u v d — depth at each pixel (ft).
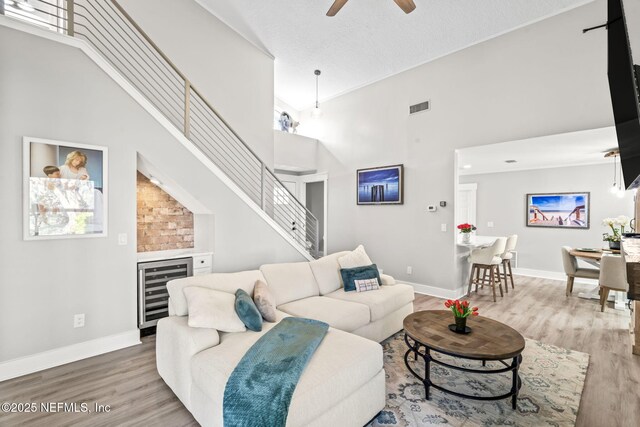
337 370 5.91
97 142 9.49
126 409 6.89
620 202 18.45
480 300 15.51
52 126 8.71
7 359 8.14
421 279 17.01
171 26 14.11
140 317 10.62
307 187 27.96
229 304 7.71
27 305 8.40
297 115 24.20
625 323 12.32
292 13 14.53
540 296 16.20
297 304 10.01
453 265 15.76
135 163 10.29
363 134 19.79
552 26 12.70
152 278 10.91
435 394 7.59
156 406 7.00
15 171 8.20
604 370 8.64
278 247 14.65
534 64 13.16
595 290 17.16
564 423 6.54
